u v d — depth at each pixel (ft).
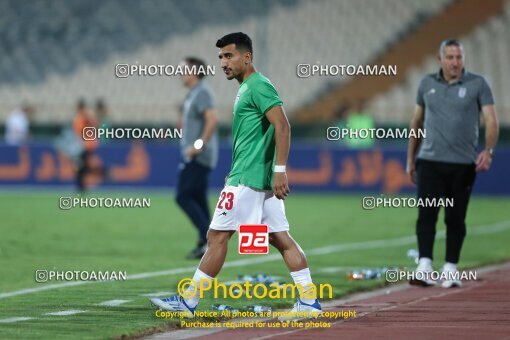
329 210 160.25
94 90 257.14
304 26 256.11
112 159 205.67
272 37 255.09
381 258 92.02
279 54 250.37
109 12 275.39
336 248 102.27
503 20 246.27
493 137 71.61
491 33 243.40
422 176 72.74
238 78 53.57
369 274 74.23
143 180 204.85
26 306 59.36
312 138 208.23
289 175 200.03
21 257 92.27
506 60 235.61
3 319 53.78
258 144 52.75
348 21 255.91
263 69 218.59
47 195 193.06
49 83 261.65
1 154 212.43
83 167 196.75
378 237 115.75
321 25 255.91
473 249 101.71
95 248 102.12
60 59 266.98
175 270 81.61
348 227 129.70
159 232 122.62
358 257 92.94
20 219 140.05
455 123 71.82
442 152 71.97
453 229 71.92
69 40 270.46
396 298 63.52
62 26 274.57
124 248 102.37
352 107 219.41
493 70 232.94
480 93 71.92
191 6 271.49
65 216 146.72
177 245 106.11
